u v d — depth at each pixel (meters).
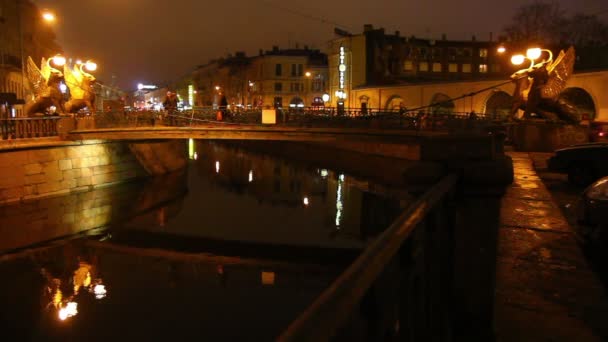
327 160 41.03
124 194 28.55
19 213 22.77
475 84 39.12
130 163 32.59
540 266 5.34
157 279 14.29
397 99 50.03
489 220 3.74
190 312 11.79
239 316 11.48
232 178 36.47
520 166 13.90
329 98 66.69
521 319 4.01
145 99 143.62
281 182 33.81
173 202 27.05
